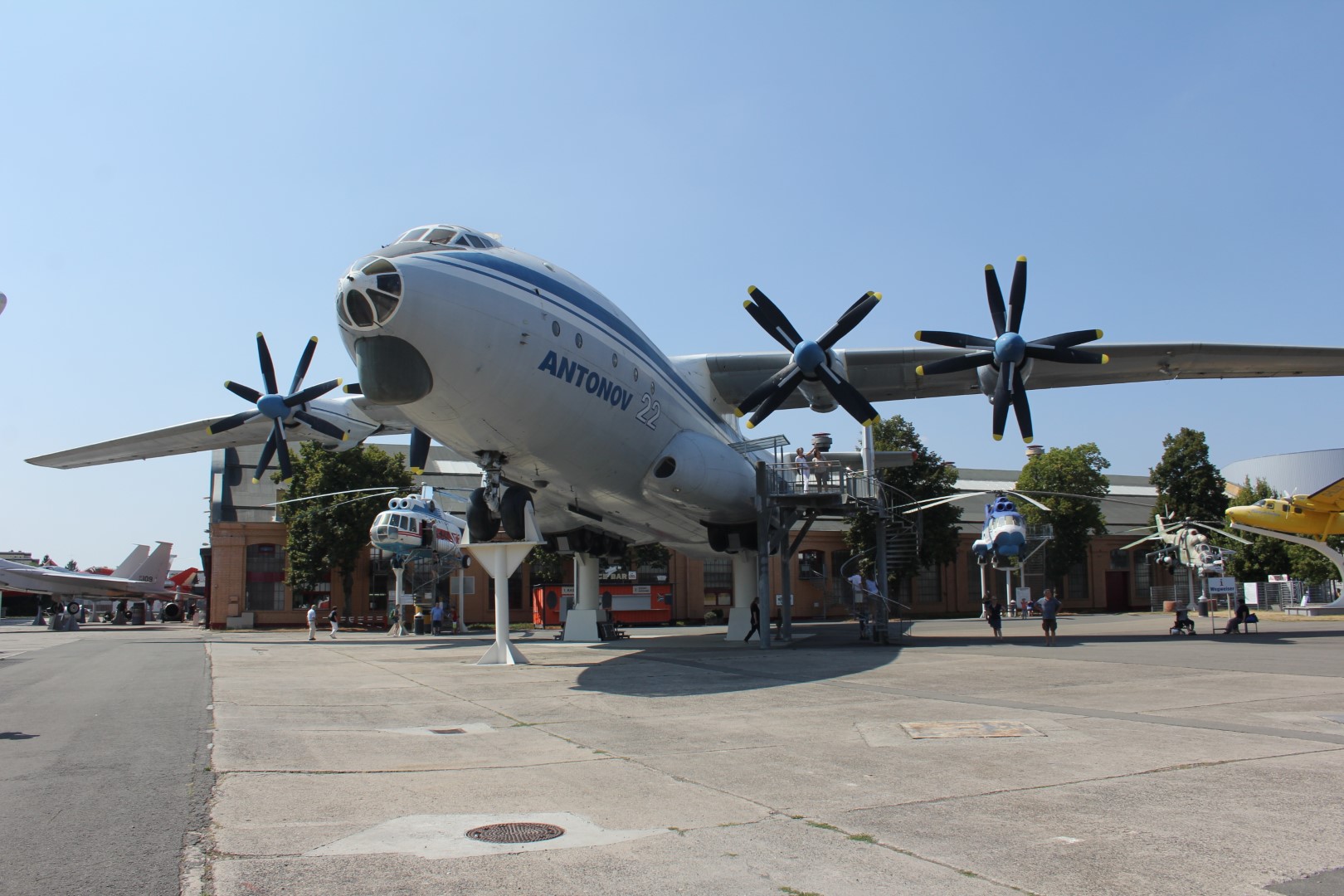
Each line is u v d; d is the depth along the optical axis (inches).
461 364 490.6
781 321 712.4
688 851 174.9
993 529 1239.5
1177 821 193.6
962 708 371.6
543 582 1875.0
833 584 2022.6
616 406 605.9
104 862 169.5
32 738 323.3
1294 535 1590.8
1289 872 158.7
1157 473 2156.7
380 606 1830.7
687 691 446.0
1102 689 430.6
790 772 249.9
